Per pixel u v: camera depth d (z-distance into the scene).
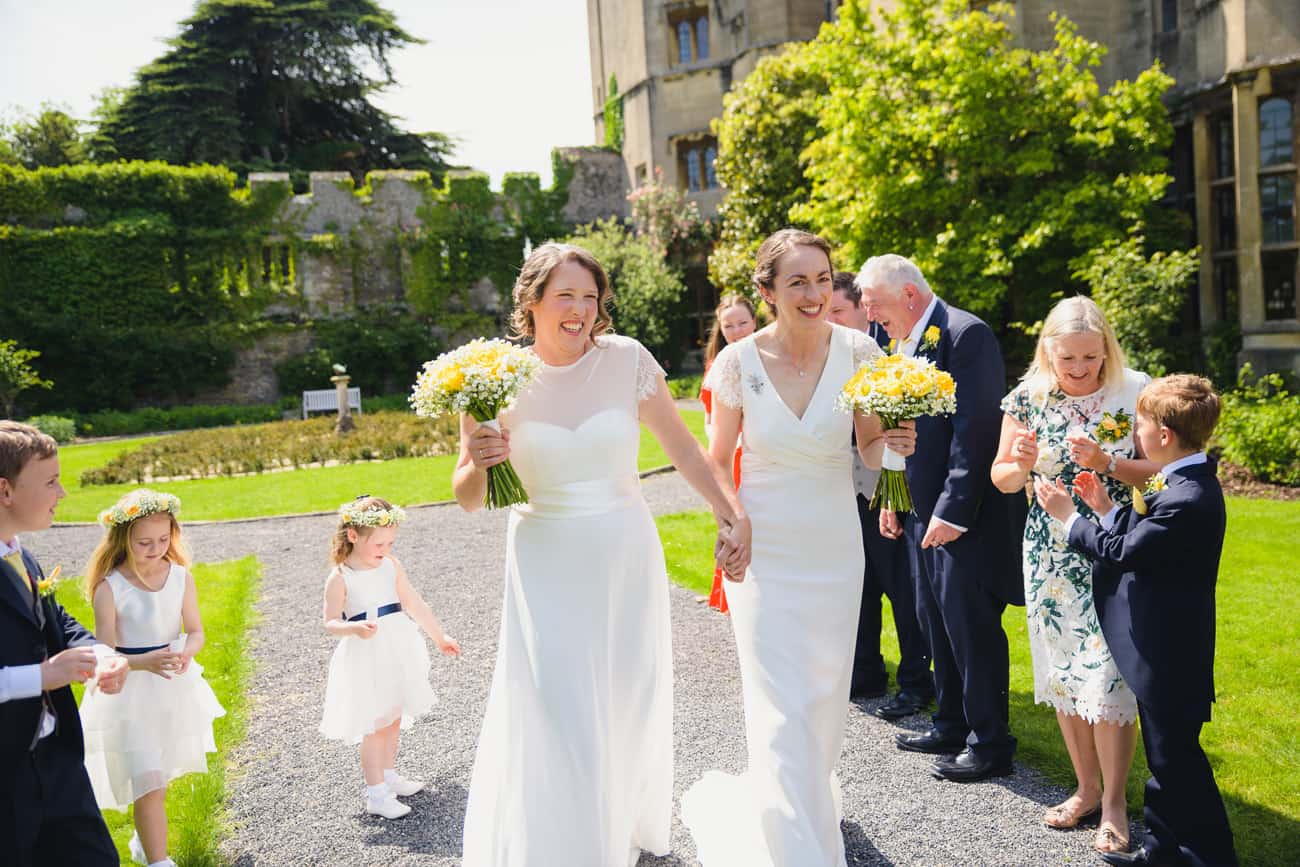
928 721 4.25
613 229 28.03
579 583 2.81
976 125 13.18
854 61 14.37
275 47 35.72
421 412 2.69
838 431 2.97
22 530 2.44
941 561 3.59
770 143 19.53
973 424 3.51
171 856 3.19
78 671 2.31
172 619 3.21
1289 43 12.25
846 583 2.97
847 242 14.67
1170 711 2.75
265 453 14.72
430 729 4.38
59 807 2.40
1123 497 3.16
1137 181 12.63
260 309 29.53
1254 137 12.65
